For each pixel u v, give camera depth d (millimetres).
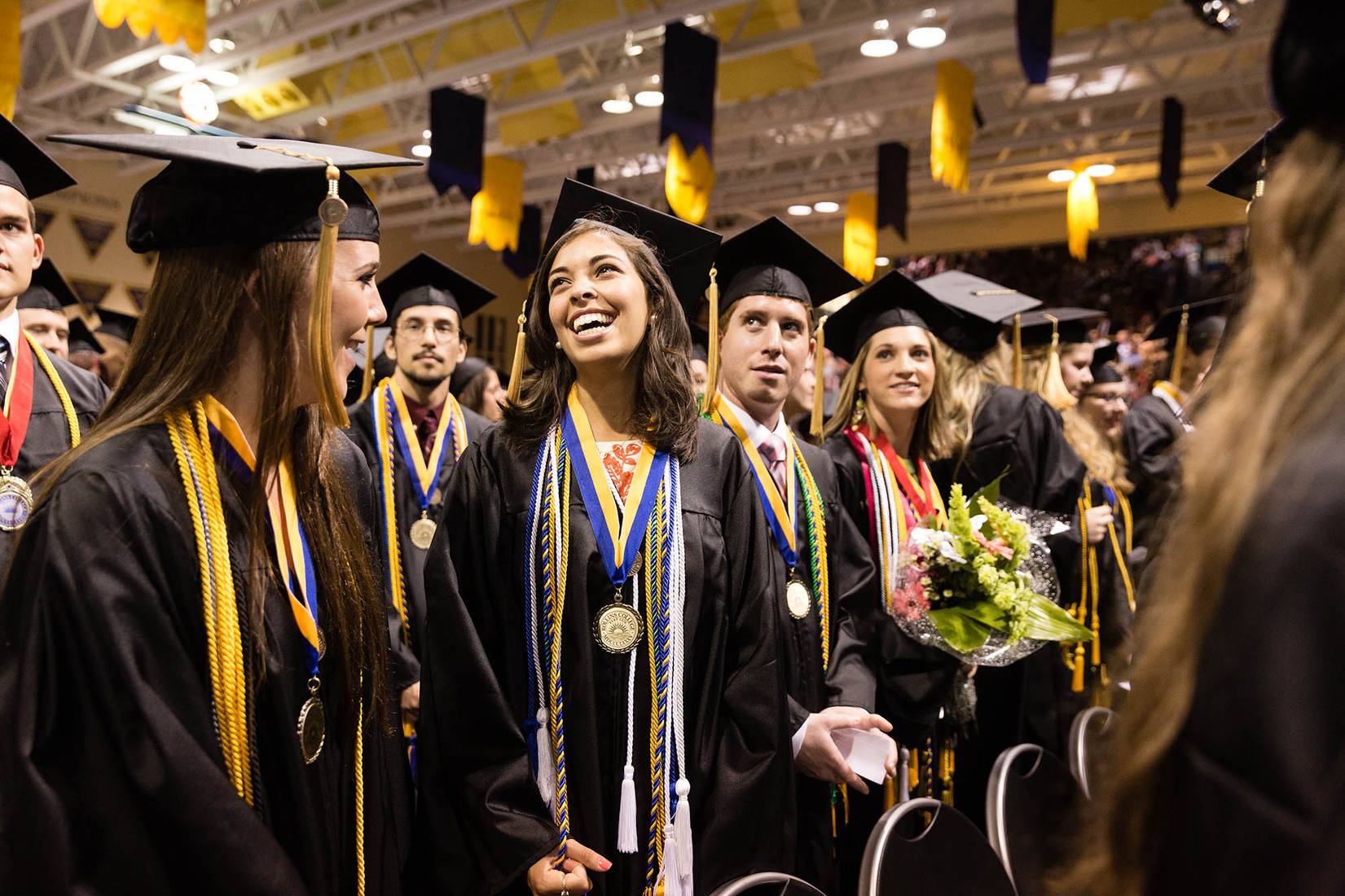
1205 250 14656
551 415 1979
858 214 12375
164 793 1115
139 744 1123
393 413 3852
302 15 9461
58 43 10188
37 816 1073
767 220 2453
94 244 14656
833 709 2162
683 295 2213
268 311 1311
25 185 2482
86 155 13547
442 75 9727
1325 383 579
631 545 1829
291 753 1302
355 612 1456
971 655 2496
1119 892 631
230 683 1230
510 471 1937
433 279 3988
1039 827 2168
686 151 8008
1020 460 3561
